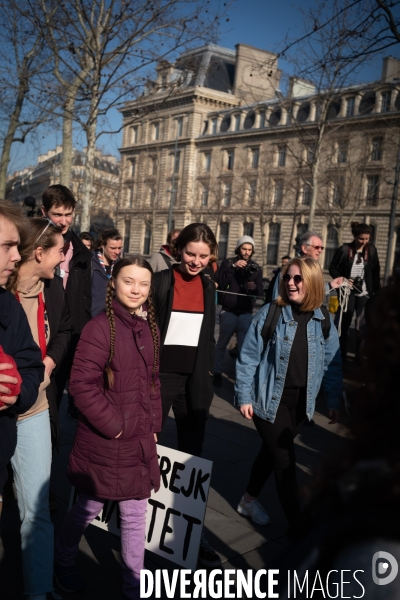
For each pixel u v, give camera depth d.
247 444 5.50
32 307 3.04
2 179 16.38
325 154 40.38
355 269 8.19
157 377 3.00
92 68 12.01
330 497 1.01
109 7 11.15
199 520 3.08
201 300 3.54
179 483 3.18
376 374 1.01
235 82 57.84
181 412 3.58
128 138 70.31
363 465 0.96
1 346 2.34
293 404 3.49
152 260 6.49
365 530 0.90
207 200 59.97
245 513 3.92
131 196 70.38
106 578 3.12
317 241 5.33
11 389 2.23
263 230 50.91
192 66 12.50
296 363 3.44
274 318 3.52
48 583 2.72
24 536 2.76
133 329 2.81
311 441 5.71
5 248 2.32
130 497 2.77
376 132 36.72
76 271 4.24
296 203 41.22
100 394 2.71
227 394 7.55
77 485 2.83
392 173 41.47
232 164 57.38
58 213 3.99
